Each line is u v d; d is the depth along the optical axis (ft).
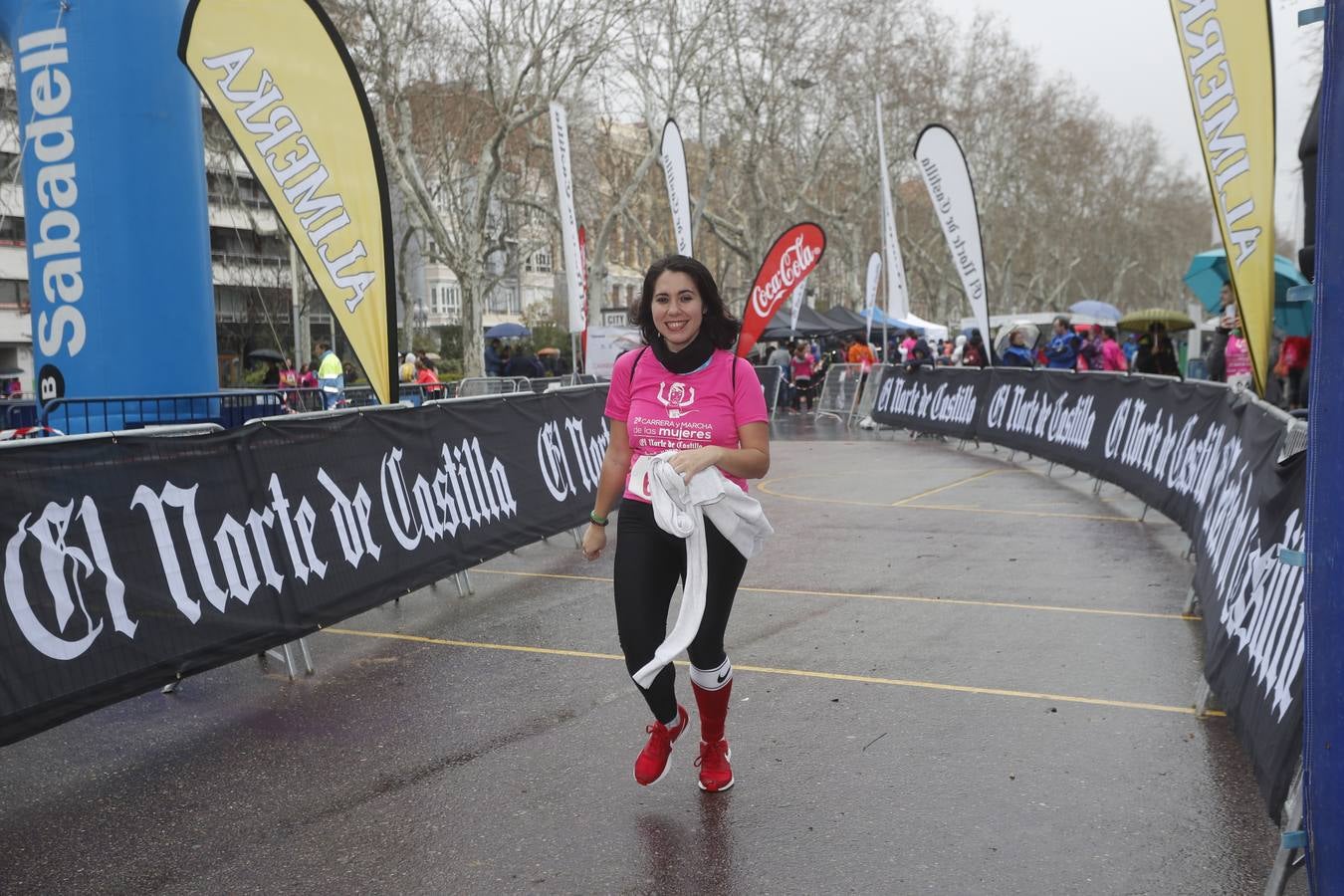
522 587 23.71
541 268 226.58
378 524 19.76
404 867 10.98
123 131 30.40
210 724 15.34
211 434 16.12
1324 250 7.06
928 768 13.03
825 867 10.65
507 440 25.72
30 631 12.89
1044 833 11.26
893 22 155.94
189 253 31.89
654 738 12.08
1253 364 24.49
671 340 11.62
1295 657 10.83
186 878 10.91
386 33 88.69
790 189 141.08
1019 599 21.44
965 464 46.34
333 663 18.17
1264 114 23.62
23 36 30.50
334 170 23.71
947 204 53.83
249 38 22.91
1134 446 32.48
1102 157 230.27
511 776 13.20
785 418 78.64
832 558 26.08
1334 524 6.98
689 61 111.65
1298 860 9.32
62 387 31.09
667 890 10.32
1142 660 17.21
